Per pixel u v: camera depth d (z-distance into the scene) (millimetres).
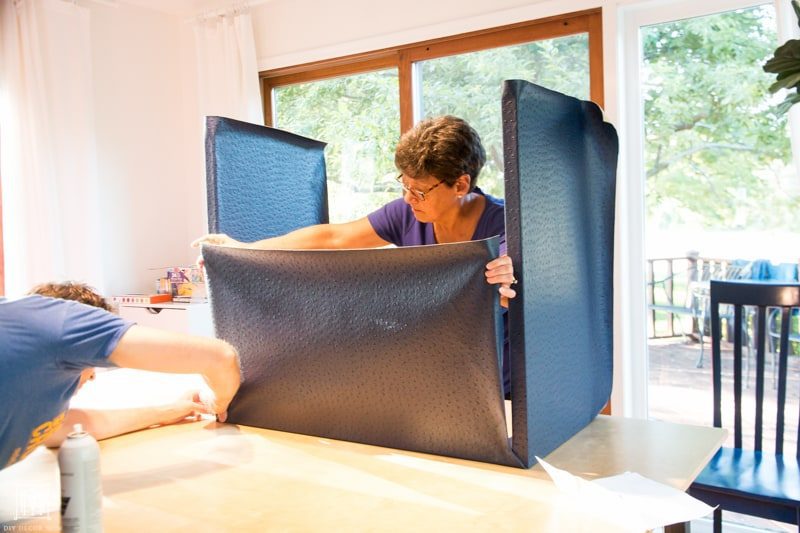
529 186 1213
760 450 2143
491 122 3373
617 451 1306
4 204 3545
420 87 3594
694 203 2891
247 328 1492
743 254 2791
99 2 3957
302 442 1400
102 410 1436
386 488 1136
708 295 2867
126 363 1171
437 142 1454
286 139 1981
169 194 4387
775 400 2697
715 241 2852
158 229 4320
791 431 2678
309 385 1428
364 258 1310
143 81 4219
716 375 2182
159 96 4312
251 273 1473
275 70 4027
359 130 3838
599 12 2996
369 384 1354
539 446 1254
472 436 1257
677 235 2938
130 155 4152
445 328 1252
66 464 896
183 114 4449
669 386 2982
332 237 1850
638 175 2996
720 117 2814
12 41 3516
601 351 1572
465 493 1105
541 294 1261
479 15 3270
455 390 1262
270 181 1911
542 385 1264
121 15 4090
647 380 3031
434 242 1749
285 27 3934
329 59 3807
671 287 2959
